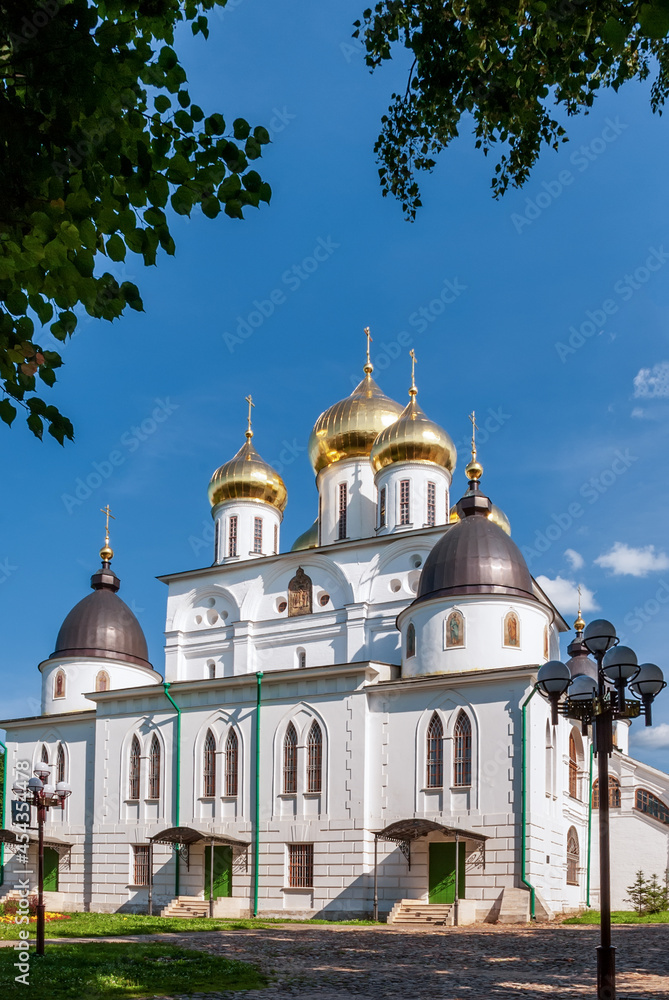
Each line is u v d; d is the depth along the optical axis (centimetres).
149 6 873
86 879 4709
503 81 1343
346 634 4666
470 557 4153
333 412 5356
